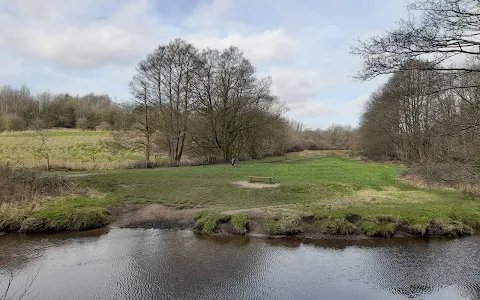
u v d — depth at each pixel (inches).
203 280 473.1
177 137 1657.2
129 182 1059.3
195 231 700.7
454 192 1002.1
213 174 1254.3
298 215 709.3
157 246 610.5
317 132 4402.1
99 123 3169.3
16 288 443.5
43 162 1398.9
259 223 708.0
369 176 1322.6
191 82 1689.2
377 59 304.0
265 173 1325.0
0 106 3791.8
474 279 474.6
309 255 568.1
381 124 2160.4
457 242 630.5
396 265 524.1
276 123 2172.7
